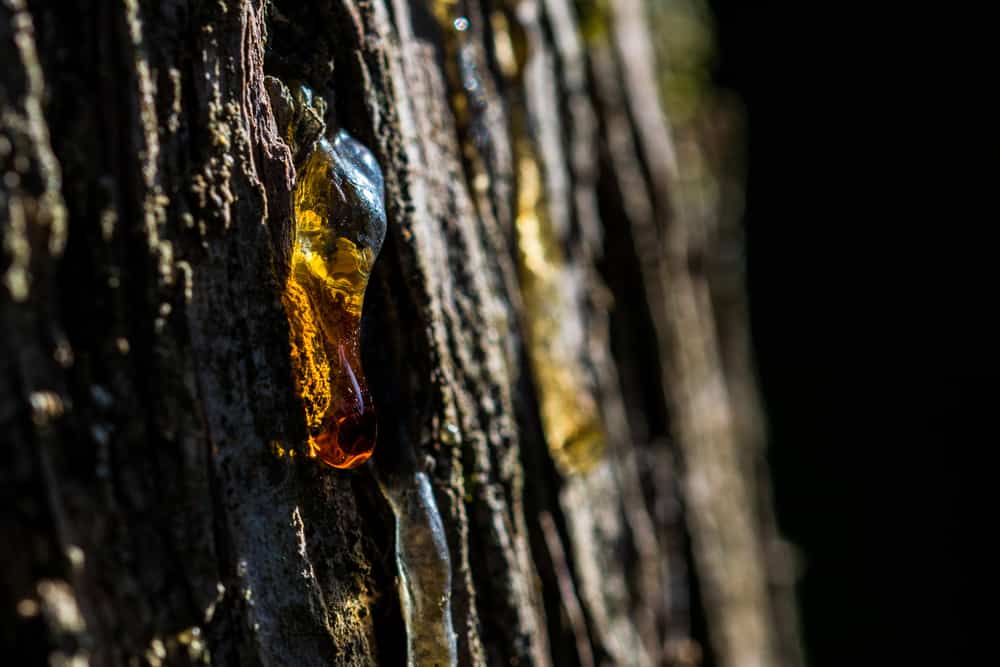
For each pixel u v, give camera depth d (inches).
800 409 46.3
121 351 13.3
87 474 13.1
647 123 20.6
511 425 15.5
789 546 33.9
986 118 42.7
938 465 45.1
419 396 14.8
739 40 43.8
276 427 13.9
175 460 13.4
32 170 12.9
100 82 13.3
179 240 13.5
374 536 14.5
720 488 23.4
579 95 18.2
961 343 44.4
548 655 15.9
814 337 46.5
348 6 14.6
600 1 19.1
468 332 15.3
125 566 13.2
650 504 19.0
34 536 12.9
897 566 45.3
